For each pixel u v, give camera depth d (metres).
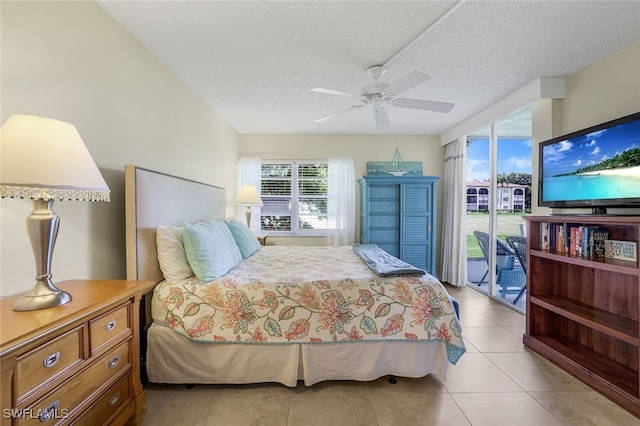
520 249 3.40
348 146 4.77
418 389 1.86
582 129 2.36
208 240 2.09
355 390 1.85
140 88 2.11
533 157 2.89
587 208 2.34
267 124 4.17
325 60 2.32
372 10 1.73
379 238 4.32
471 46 2.13
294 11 1.74
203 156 3.25
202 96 3.10
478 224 4.21
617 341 1.99
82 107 1.62
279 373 1.86
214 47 2.14
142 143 2.14
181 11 1.75
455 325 1.89
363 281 1.96
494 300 3.70
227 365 1.83
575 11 1.74
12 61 1.28
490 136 3.80
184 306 1.84
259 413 1.64
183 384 1.89
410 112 3.62
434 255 4.29
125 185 1.84
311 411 1.66
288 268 2.38
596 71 2.37
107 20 1.78
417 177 4.23
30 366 0.89
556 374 2.03
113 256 1.86
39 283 1.10
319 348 1.86
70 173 1.10
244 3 1.68
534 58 2.30
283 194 4.85
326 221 4.81
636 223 1.62
